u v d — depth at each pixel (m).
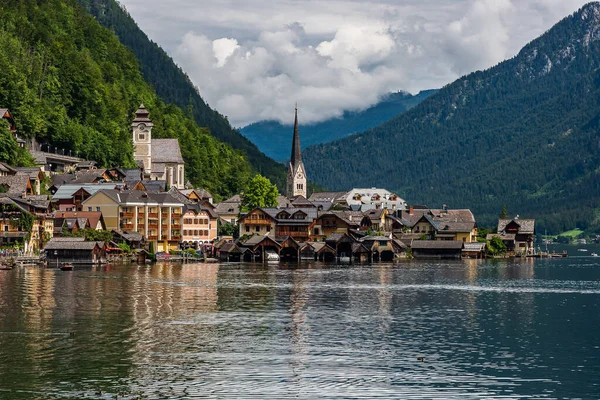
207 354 95.06
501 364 91.81
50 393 80.38
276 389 81.75
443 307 132.62
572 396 80.75
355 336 105.94
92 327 110.12
